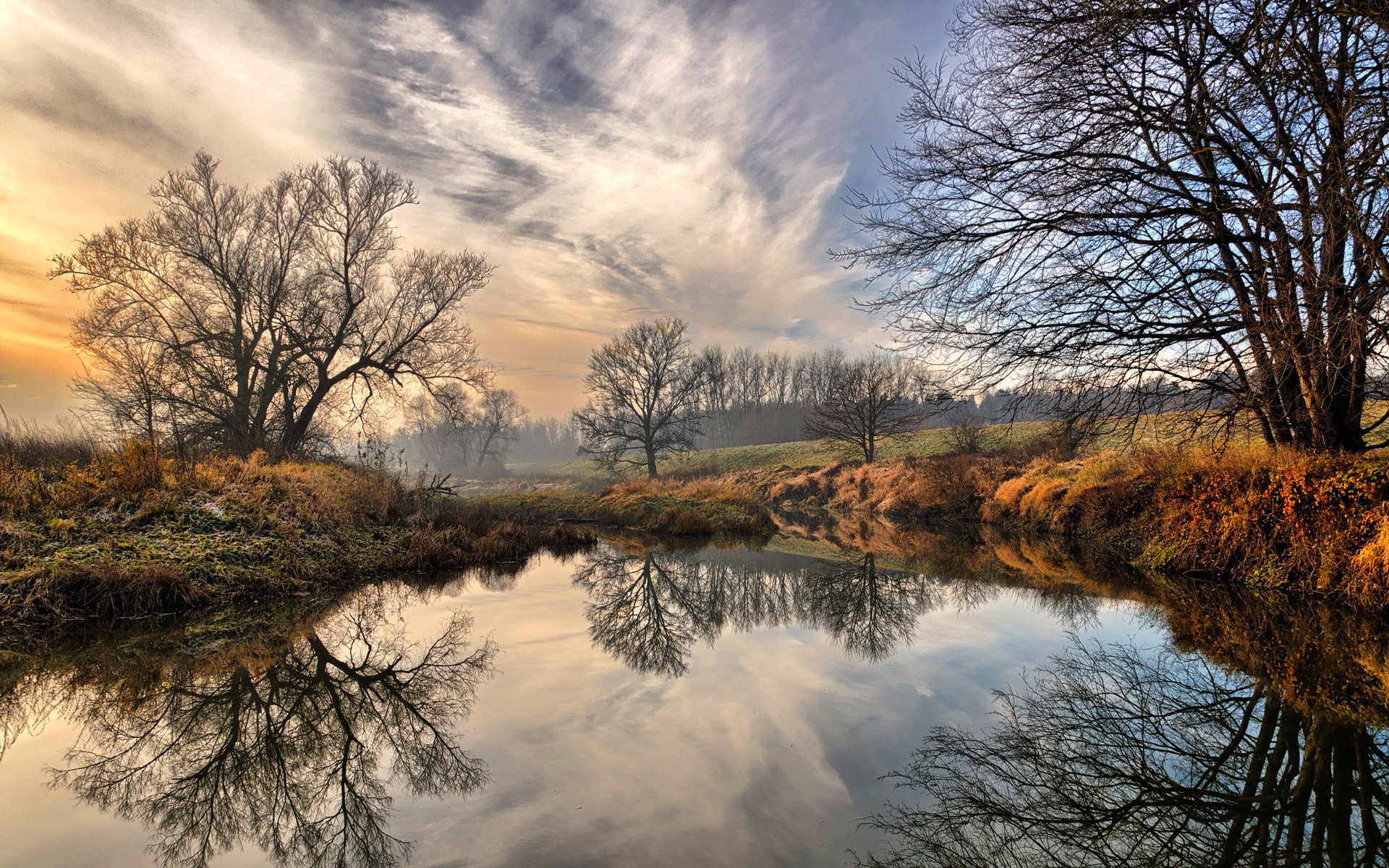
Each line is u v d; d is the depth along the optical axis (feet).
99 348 60.59
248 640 25.25
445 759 15.49
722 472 154.71
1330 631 23.86
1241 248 28.32
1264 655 21.75
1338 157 21.43
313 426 76.84
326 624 28.32
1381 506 26.27
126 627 26.23
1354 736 15.46
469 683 21.33
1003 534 63.87
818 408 127.54
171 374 63.41
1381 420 29.78
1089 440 34.22
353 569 39.17
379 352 77.15
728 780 14.11
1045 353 29.55
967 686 20.20
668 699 19.65
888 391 112.47
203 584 30.42
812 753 15.52
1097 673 20.90
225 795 14.01
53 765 15.43
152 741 16.74
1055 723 17.13
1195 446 41.11
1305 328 26.09
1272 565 31.35
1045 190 29.37
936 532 70.03
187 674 21.50
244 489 40.37
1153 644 23.77
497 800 13.37
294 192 69.05
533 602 34.91
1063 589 35.17
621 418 141.08
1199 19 23.90
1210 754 15.19
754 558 53.52
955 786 13.85
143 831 12.52
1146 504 44.88
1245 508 33.09
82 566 27.53
